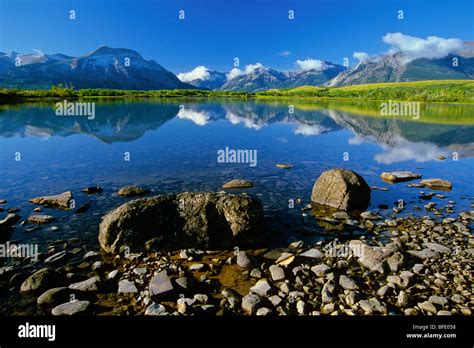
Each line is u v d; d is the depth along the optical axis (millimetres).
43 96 118000
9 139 33812
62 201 14469
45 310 7637
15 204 14625
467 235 11773
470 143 33594
